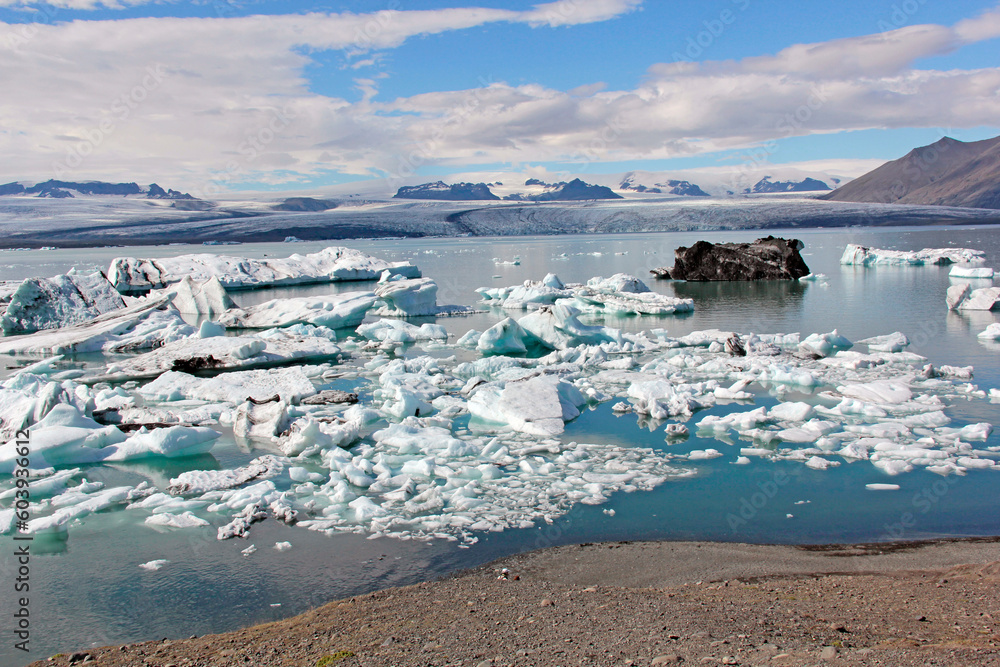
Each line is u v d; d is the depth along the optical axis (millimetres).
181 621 4707
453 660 3359
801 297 26328
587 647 3418
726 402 11008
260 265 42000
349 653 3604
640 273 41062
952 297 21422
